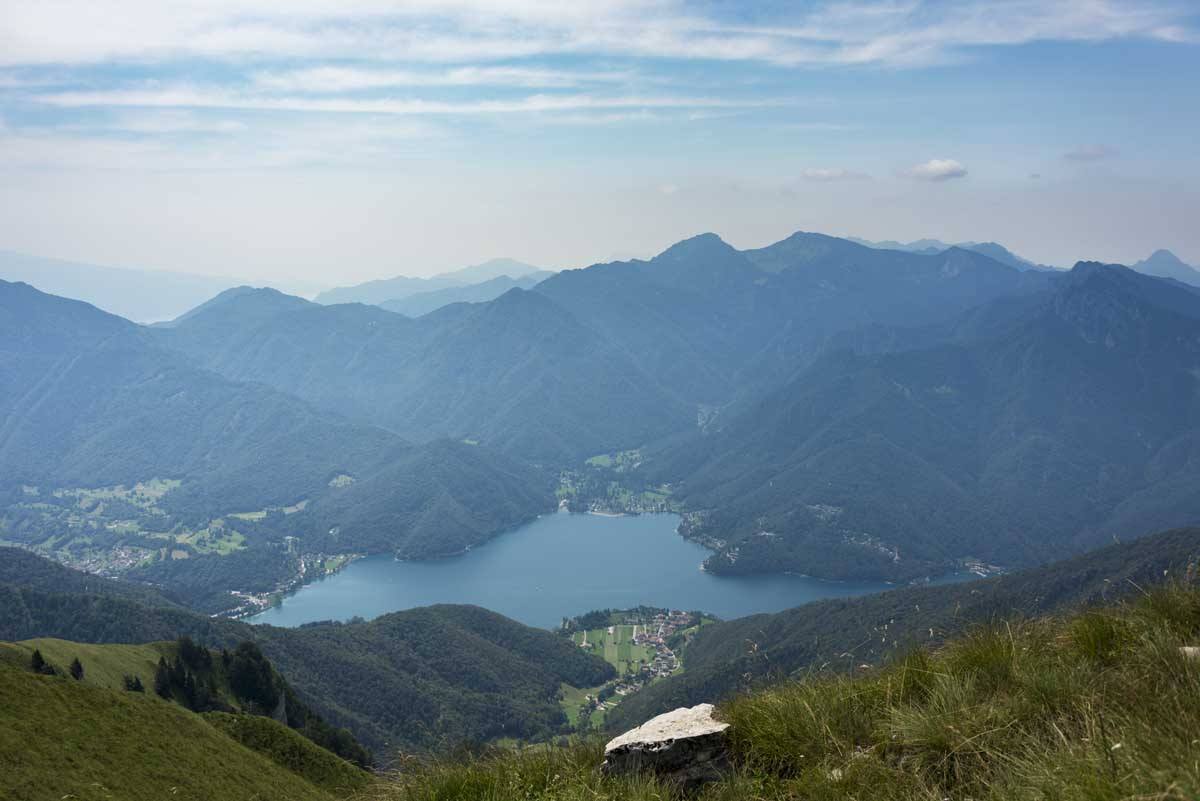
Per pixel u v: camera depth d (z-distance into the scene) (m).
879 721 6.84
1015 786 5.16
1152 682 6.04
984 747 5.84
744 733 7.34
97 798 34.28
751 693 8.08
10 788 32.03
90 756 38.56
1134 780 4.57
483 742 8.98
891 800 5.76
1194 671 5.90
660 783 7.07
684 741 7.30
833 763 6.54
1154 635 6.72
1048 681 6.40
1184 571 7.73
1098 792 4.60
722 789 6.66
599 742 8.46
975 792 5.58
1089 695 6.09
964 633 7.92
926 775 6.04
